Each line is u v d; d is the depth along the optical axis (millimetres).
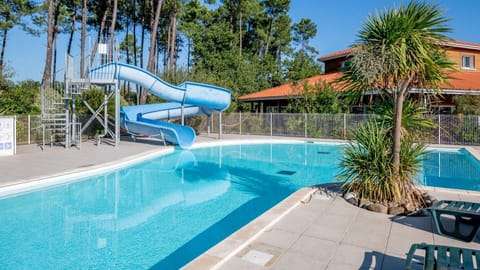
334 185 6645
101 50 13977
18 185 7094
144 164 11258
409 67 4688
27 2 25188
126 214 6062
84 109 17406
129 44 40281
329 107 18844
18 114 15133
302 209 5059
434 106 15945
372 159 5582
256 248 3594
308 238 3893
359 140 5891
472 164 11320
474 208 4086
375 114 6230
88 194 7449
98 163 9602
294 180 9086
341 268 3156
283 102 23188
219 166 11156
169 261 4172
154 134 14914
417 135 5977
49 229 5281
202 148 15359
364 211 4969
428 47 4926
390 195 5262
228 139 17922
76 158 10578
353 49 5156
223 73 29781
